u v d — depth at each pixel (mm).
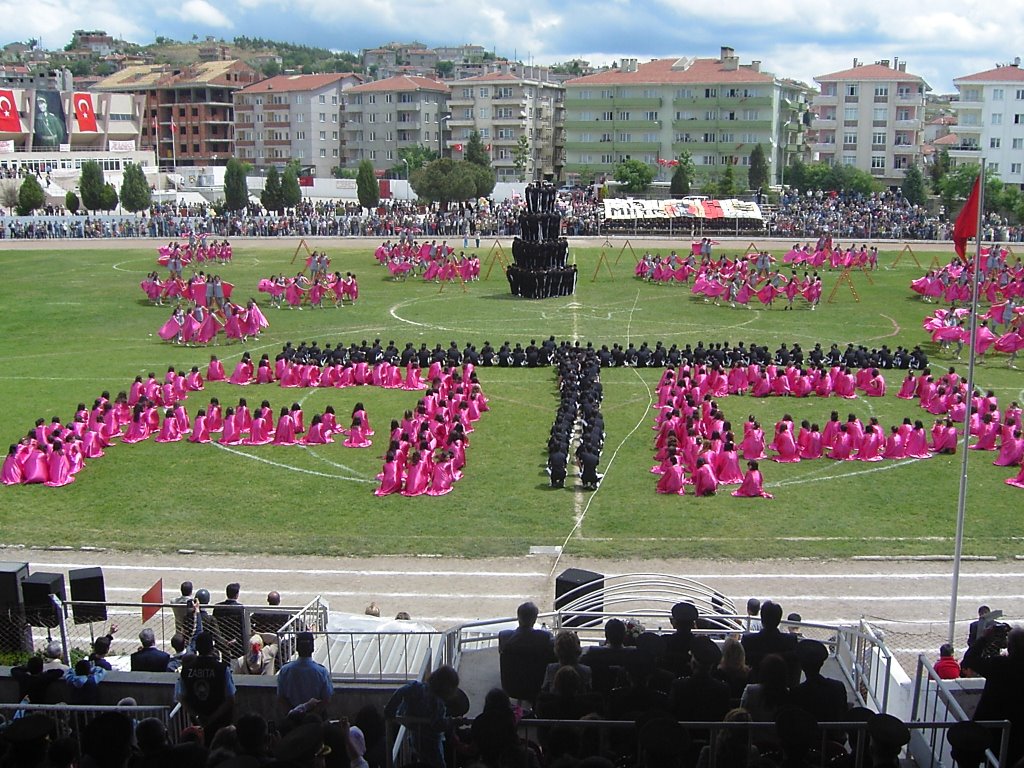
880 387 49344
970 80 143000
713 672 15383
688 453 37312
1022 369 55750
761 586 27594
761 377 49219
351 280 77500
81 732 15617
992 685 14000
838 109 167625
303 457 40219
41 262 98062
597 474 36969
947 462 39219
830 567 28969
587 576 24891
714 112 165750
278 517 33438
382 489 35656
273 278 77250
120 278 88375
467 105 187000
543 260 78875
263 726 12078
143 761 11750
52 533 31875
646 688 13906
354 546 30641
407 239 96938
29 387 51000
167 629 25219
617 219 122000
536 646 16344
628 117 170125
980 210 24609
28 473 36906
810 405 47656
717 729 12547
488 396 49031
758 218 118500
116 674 18312
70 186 152750
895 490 35844
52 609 23203
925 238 118688
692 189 157750
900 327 67438
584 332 65188
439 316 71500
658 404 47281
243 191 140125
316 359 53156
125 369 55125
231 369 55562
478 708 17578
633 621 20453
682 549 30250
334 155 197625
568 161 174000
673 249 108000
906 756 16047
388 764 13609
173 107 198375
